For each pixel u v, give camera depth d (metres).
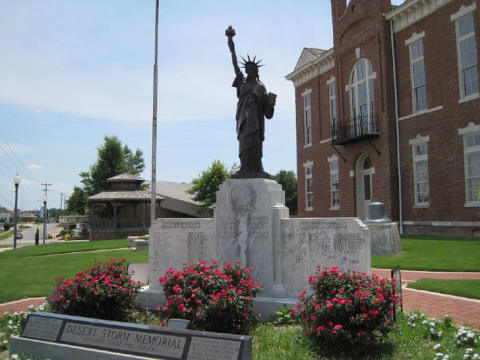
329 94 31.36
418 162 23.02
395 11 23.84
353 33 27.36
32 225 127.56
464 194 20.20
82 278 7.52
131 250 22.44
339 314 5.84
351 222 8.05
